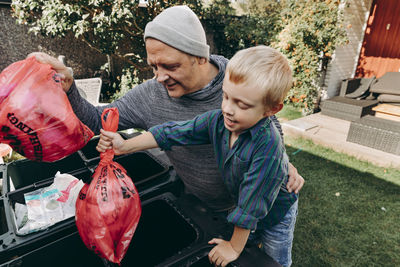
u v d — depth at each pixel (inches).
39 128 30.0
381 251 90.0
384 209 110.9
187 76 36.8
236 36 279.7
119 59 272.1
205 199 54.2
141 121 50.5
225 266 33.6
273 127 36.1
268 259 34.2
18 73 30.3
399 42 251.1
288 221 51.6
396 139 146.3
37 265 36.3
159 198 46.3
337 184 130.0
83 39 228.5
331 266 83.5
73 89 39.4
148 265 45.3
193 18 34.8
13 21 221.3
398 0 243.9
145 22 231.0
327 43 205.2
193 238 40.3
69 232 39.3
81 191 34.3
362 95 230.5
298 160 154.1
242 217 33.8
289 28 213.6
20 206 44.4
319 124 199.3
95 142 70.7
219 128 38.3
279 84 29.5
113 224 32.3
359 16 252.8
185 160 47.3
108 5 200.1
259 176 33.9
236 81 28.8
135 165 64.1
